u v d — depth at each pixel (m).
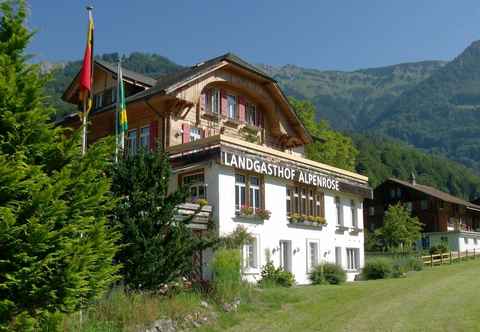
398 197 73.00
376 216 75.00
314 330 15.09
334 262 30.39
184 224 16.27
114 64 33.09
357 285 26.47
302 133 34.91
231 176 23.67
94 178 11.58
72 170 10.91
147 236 15.20
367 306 19.14
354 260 33.09
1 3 10.93
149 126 27.69
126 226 14.75
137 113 28.38
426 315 17.25
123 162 15.80
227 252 20.08
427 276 32.50
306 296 21.36
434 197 68.56
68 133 31.81
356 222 33.53
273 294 20.61
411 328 15.17
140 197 15.30
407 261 38.25
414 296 21.81
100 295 11.09
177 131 27.41
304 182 28.16
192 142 24.23
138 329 13.37
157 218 15.48
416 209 70.81
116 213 15.05
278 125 33.53
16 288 9.53
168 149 25.17
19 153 9.87
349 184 32.44
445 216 70.12
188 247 15.87
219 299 17.42
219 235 22.16
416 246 68.12
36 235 9.37
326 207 30.45
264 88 32.81
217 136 23.27
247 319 16.50
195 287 17.84
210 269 20.70
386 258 37.34
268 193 25.91
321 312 17.86
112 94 31.11
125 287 14.91
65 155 10.94
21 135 10.27
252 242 24.67
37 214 9.69
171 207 15.73
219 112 30.14
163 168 16.14
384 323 15.96
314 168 29.45
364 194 34.06
